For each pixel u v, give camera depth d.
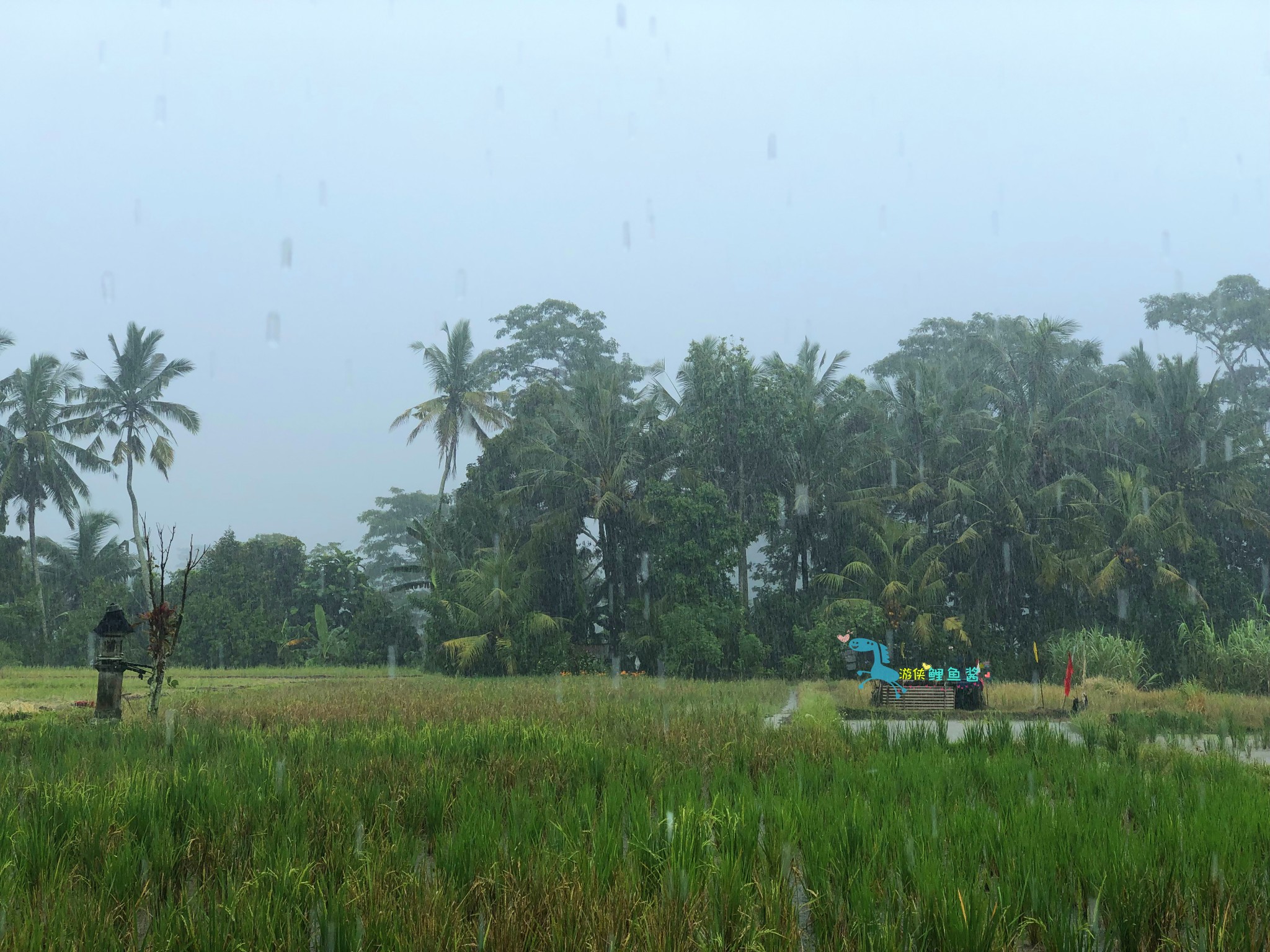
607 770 10.25
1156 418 44.19
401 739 12.54
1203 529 43.81
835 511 45.19
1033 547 40.72
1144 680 35.94
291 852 6.58
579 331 67.06
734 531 42.00
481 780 9.45
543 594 45.78
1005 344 52.06
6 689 30.19
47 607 57.28
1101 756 12.67
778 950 5.18
